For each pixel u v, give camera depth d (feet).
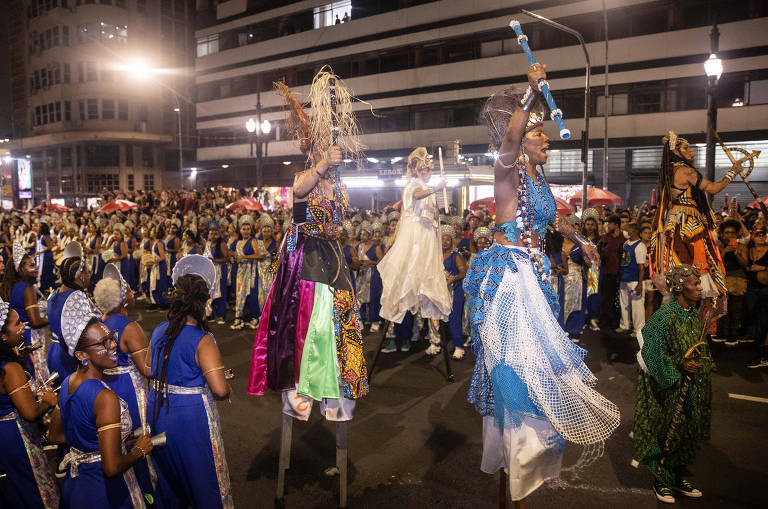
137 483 9.76
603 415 10.39
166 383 10.26
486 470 11.21
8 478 10.91
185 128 182.60
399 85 125.70
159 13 175.11
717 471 14.51
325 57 138.41
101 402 8.98
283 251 13.24
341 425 12.80
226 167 164.86
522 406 9.89
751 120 88.53
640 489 13.70
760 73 87.86
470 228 36.29
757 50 87.97
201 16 165.99
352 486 13.85
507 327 10.19
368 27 130.00
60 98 171.83
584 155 56.95
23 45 187.21
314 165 13.26
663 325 13.05
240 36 157.79
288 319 12.76
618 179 102.78
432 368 24.14
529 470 10.02
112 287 12.16
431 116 122.31
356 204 108.99
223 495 10.43
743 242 26.40
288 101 13.50
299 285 12.80
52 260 44.42
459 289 25.40
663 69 95.40
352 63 134.51
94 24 165.58
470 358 25.81
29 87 187.42
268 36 150.10
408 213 21.36
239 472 14.67
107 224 51.13
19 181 184.65
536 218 10.78
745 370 23.09
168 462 10.36
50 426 10.64
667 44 94.84
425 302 21.35
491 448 11.01
